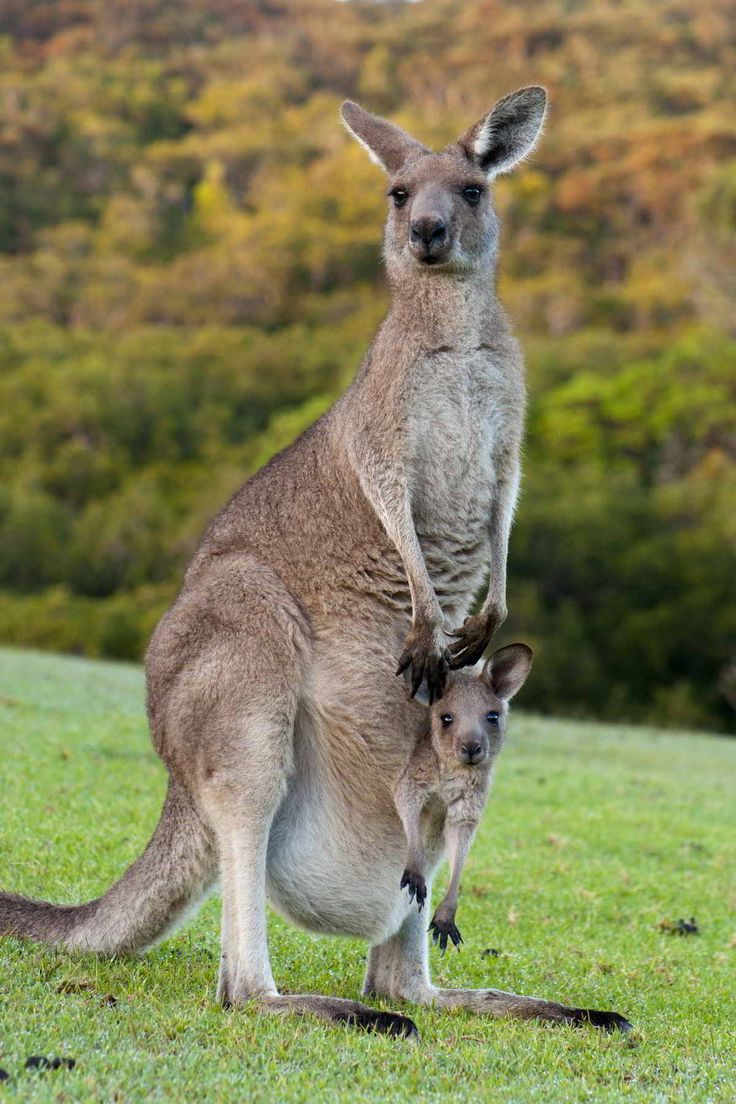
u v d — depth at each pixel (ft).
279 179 536.83
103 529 260.62
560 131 530.27
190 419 312.29
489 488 34.78
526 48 652.07
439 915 30.73
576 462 263.49
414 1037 28.94
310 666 33.12
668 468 262.47
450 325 34.35
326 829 32.94
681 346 296.10
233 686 31.96
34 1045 25.53
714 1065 30.27
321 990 34.37
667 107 577.02
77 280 449.89
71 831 47.19
